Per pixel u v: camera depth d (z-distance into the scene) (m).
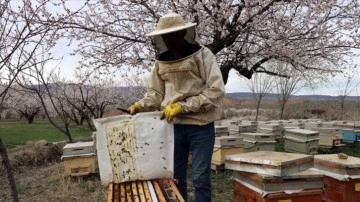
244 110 32.09
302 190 3.36
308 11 9.97
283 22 9.51
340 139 10.41
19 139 14.40
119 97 25.38
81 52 9.63
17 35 4.91
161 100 3.47
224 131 9.30
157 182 2.98
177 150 3.45
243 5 8.73
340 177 3.84
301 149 8.91
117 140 2.98
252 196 3.49
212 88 3.11
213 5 8.73
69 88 20.84
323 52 11.04
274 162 3.21
